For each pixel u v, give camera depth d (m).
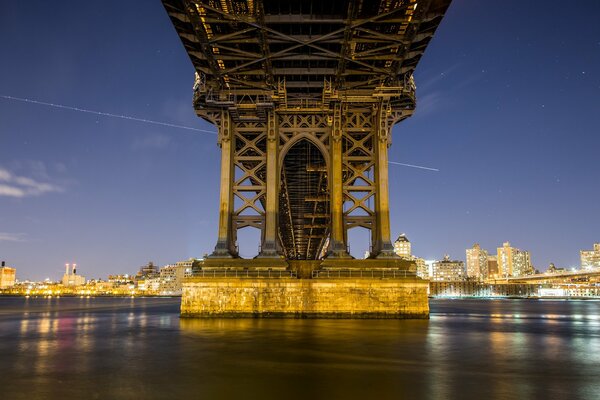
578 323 52.81
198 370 20.34
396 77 48.34
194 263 45.38
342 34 42.59
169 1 38.78
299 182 69.94
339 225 46.19
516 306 136.75
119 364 21.77
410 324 38.59
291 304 42.28
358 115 49.00
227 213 45.81
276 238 45.75
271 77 47.19
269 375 19.34
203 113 47.72
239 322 39.22
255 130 48.31
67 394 16.38
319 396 16.12
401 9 38.22
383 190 46.47
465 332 36.31
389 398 15.87
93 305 127.38
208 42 41.34
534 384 17.94
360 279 42.53
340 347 26.33
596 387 17.48
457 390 16.98
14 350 26.39
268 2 39.84
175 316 61.41
